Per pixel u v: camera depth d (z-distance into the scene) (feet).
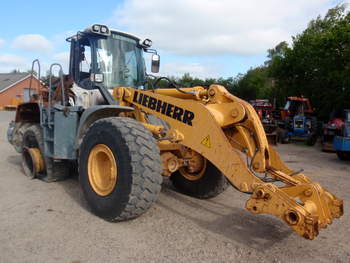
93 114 13.69
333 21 56.24
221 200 14.87
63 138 14.97
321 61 47.67
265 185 9.06
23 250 9.45
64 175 17.40
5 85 117.70
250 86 109.29
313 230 8.04
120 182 10.94
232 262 9.05
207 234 10.89
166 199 14.78
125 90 13.98
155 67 19.21
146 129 11.51
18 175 18.95
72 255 9.21
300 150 36.50
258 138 10.45
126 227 11.26
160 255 9.32
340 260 9.37
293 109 48.96
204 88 13.30
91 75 15.69
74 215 12.29
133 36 17.88
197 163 14.48
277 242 10.44
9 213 12.46
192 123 11.09
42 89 18.07
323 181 19.79
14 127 20.77
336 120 34.99
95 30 15.85
